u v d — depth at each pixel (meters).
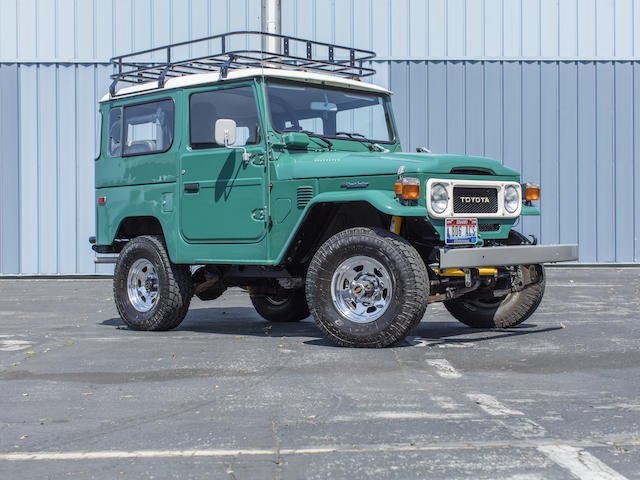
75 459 3.60
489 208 6.98
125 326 8.50
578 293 11.51
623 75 16.91
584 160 16.94
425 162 6.55
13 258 16.66
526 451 3.61
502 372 5.49
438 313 9.19
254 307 9.84
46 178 16.69
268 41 14.69
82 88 16.69
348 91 8.04
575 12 16.88
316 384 5.12
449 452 3.61
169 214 7.95
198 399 4.75
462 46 16.86
